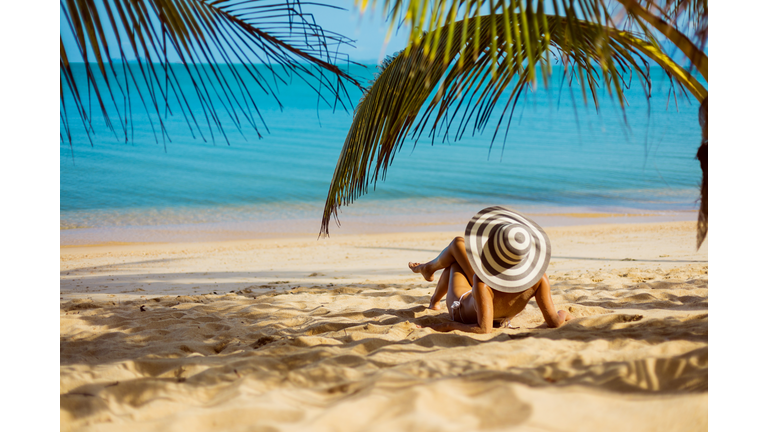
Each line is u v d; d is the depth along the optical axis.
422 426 1.67
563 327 3.33
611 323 3.40
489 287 3.24
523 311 4.00
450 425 1.68
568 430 1.68
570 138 31.11
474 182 19.44
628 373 2.08
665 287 4.85
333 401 2.03
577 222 13.05
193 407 2.03
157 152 25.83
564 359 2.39
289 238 11.62
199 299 5.23
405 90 2.72
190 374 2.53
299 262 8.67
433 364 2.38
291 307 4.58
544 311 3.36
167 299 5.26
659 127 33.25
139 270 8.03
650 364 2.14
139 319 4.13
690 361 2.14
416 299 4.79
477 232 3.28
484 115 2.73
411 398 1.87
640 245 9.30
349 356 2.64
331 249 10.08
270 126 36.50
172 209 15.18
